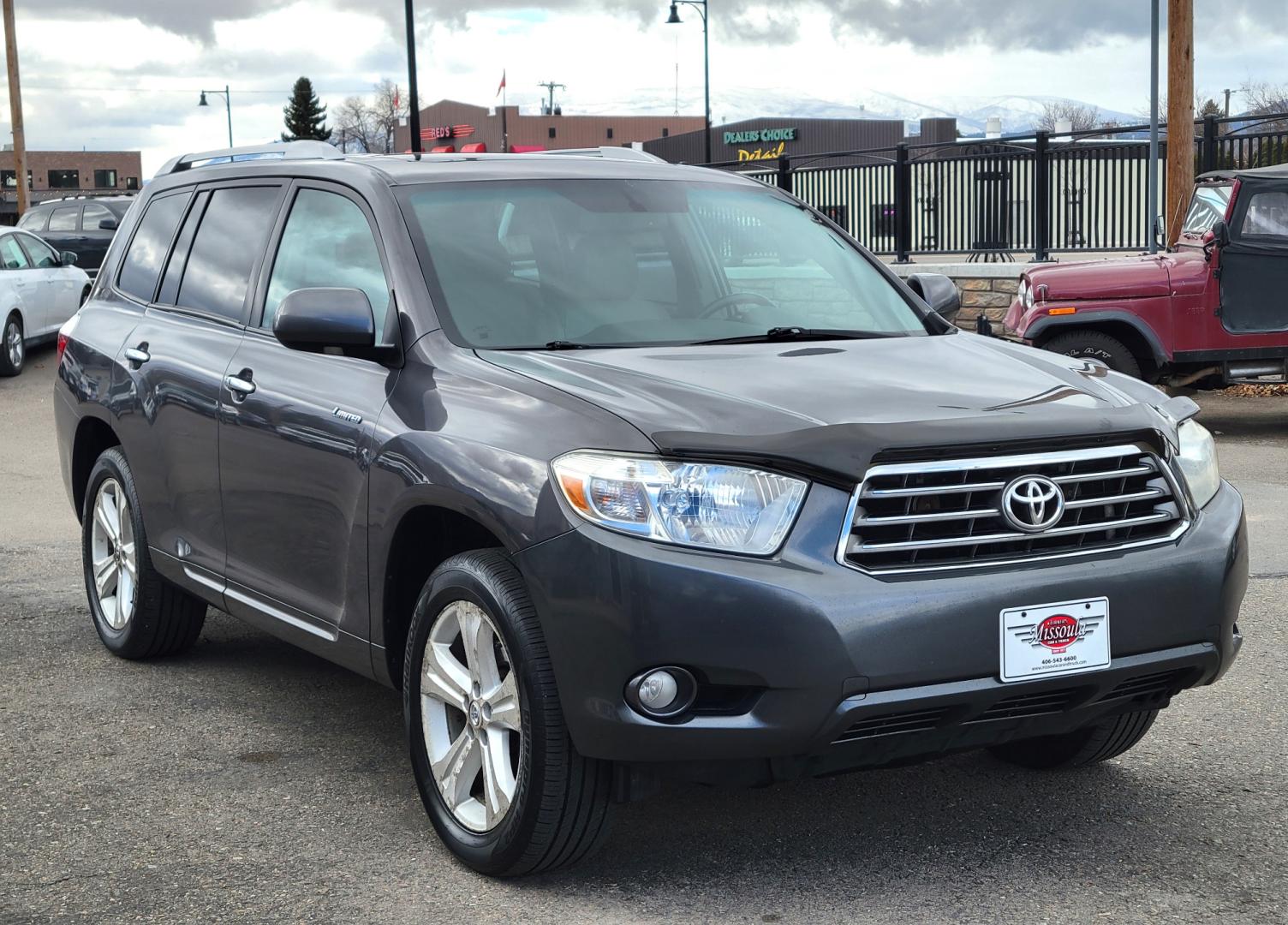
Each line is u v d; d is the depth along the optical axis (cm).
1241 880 360
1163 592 350
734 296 458
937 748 344
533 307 423
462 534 401
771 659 318
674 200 485
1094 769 445
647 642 323
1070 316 1239
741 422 339
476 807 375
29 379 1784
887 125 7106
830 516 326
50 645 605
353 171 470
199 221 552
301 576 444
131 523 559
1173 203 1655
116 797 428
